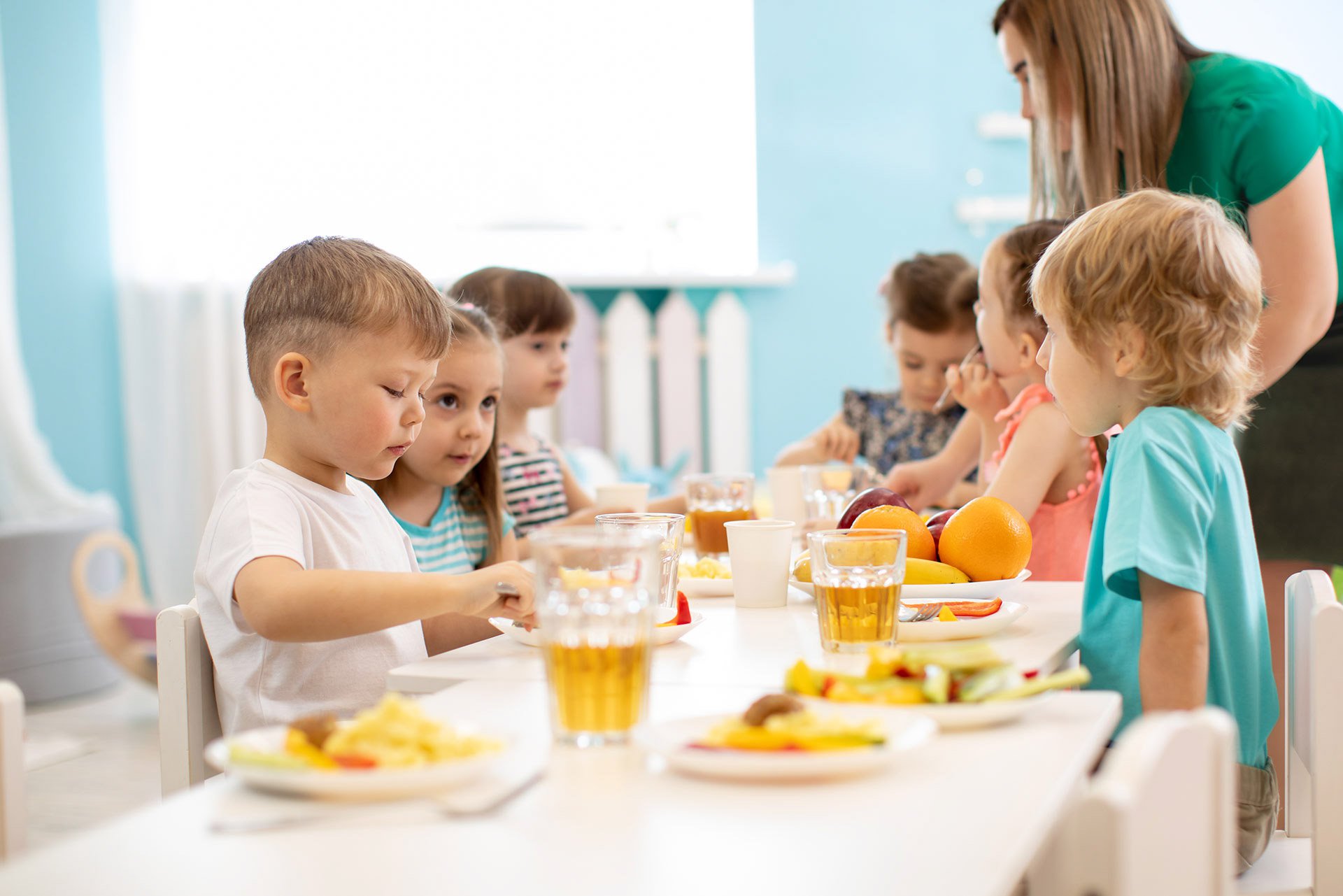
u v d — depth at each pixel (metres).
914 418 2.48
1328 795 0.91
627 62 4.09
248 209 3.95
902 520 1.18
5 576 3.00
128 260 3.90
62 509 3.36
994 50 3.95
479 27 4.06
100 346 3.93
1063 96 1.63
